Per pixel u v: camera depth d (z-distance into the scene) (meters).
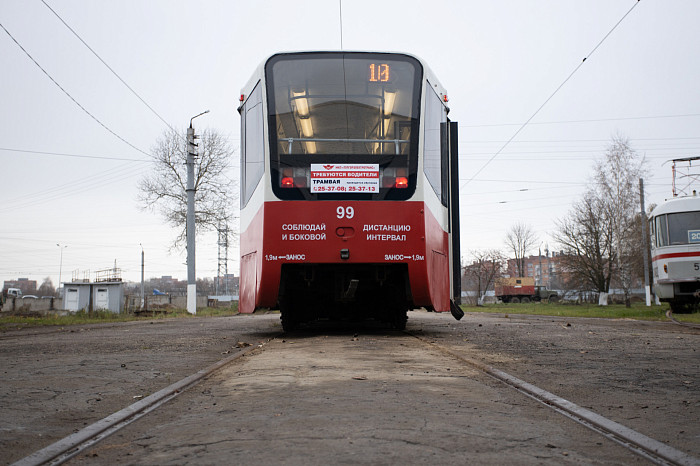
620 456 3.65
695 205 22.22
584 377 6.68
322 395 5.34
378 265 11.05
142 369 7.66
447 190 12.56
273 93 11.11
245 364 7.65
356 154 10.93
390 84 11.20
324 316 13.95
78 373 7.31
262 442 3.87
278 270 10.72
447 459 3.49
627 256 47.91
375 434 4.02
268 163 10.88
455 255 12.49
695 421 4.59
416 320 21.23
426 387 5.76
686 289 22.17
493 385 5.96
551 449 3.76
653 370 7.24
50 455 3.76
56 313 34.47
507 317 24.47
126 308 46.25
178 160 47.19
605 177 47.44
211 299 61.75
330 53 11.24
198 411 4.92
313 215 10.77
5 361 8.60
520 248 83.44
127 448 3.91
